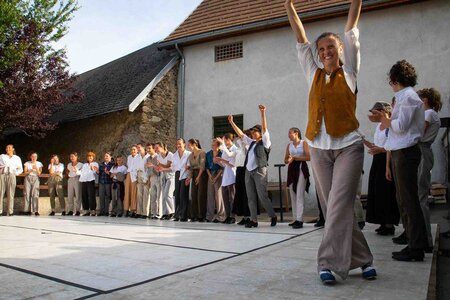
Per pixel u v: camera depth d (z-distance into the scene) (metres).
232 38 11.90
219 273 2.95
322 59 2.74
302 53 2.88
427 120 3.90
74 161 10.18
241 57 11.77
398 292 2.40
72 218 8.64
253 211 6.13
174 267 3.17
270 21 10.77
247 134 6.76
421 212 3.30
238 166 6.79
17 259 3.54
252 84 11.48
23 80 11.98
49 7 12.16
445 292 2.78
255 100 11.39
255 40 11.55
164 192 8.37
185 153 7.95
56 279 2.81
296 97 10.80
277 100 11.06
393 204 4.78
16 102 11.74
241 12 12.15
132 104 11.15
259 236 4.96
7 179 9.66
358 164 2.64
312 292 2.44
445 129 8.91
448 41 9.23
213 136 12.05
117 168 9.52
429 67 9.35
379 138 4.78
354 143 2.64
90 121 13.52
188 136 12.39
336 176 2.67
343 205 2.63
